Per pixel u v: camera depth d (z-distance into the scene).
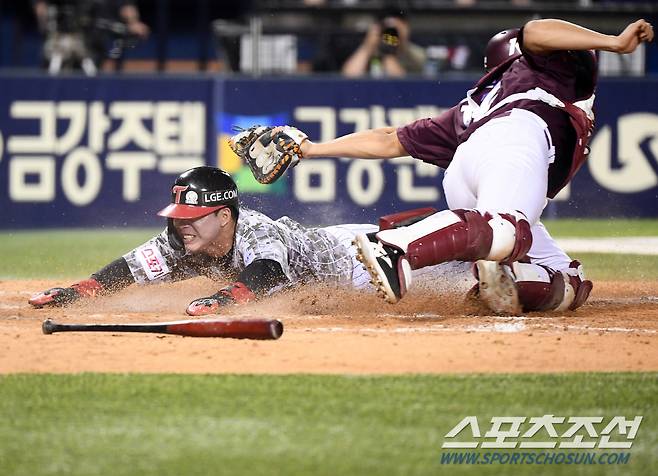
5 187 53.84
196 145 54.16
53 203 53.91
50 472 12.46
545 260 24.17
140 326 19.83
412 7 58.50
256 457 12.98
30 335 20.14
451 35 59.03
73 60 59.38
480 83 23.03
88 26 59.53
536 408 15.31
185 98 54.09
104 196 54.03
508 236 19.92
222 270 24.36
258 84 54.38
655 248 44.03
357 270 24.86
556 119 21.97
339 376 16.89
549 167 22.05
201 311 21.81
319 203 53.62
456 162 22.34
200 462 12.80
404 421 14.55
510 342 19.61
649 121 54.69
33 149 53.91
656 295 28.64
